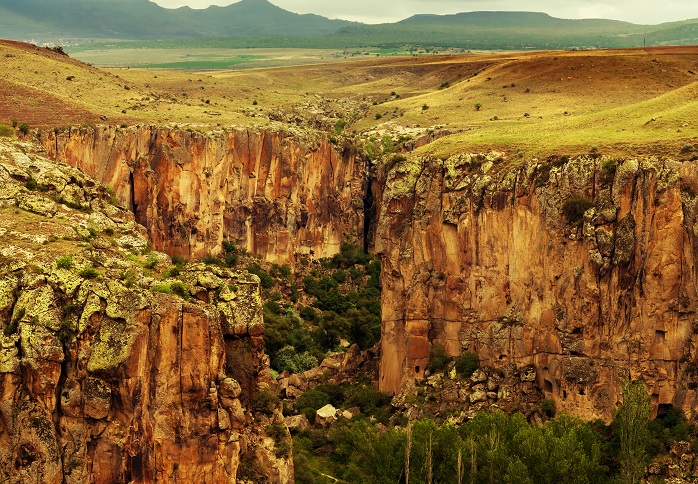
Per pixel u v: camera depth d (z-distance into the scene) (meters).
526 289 143.50
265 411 82.00
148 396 74.12
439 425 130.75
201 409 75.19
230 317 80.19
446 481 109.25
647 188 134.00
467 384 143.38
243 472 78.62
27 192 93.56
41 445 72.25
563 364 136.38
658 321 131.88
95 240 87.19
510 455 110.62
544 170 144.25
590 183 139.38
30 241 81.75
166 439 74.38
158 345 74.62
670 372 131.62
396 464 112.88
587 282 135.88
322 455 131.62
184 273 82.31
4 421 72.12
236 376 80.44
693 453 122.06
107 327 73.69
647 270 132.62
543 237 141.50
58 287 75.06
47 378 72.56
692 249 131.25
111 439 73.25
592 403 133.88
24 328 73.00
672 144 141.00
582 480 109.06
